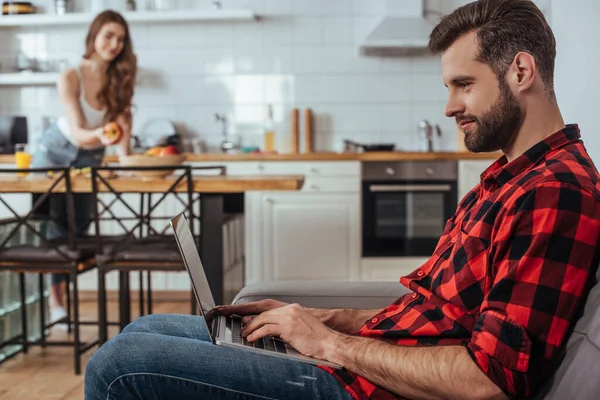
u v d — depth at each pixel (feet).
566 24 6.57
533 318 3.45
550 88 4.01
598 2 6.30
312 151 17.72
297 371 4.13
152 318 5.33
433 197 15.65
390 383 3.88
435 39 4.16
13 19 17.12
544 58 3.95
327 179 15.65
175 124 17.87
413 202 15.66
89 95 11.82
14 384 9.64
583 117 6.38
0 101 18.01
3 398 9.04
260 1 17.58
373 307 5.94
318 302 6.01
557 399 3.43
